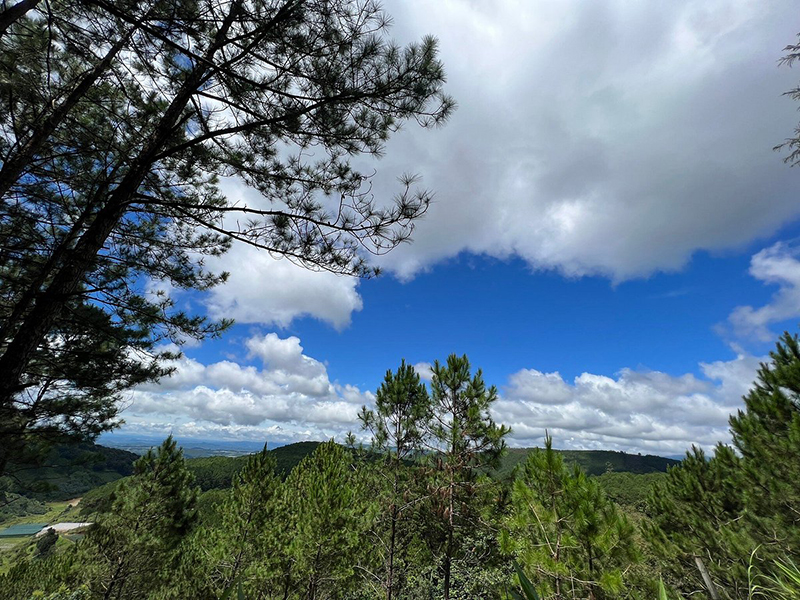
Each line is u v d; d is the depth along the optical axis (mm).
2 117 4582
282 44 4652
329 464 14016
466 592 10633
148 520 15070
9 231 5430
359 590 13195
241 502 15430
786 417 8391
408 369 11328
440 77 4891
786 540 7453
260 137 5570
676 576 9609
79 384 6145
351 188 5645
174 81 5469
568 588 5465
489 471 9633
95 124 5773
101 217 4906
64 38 4750
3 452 4387
